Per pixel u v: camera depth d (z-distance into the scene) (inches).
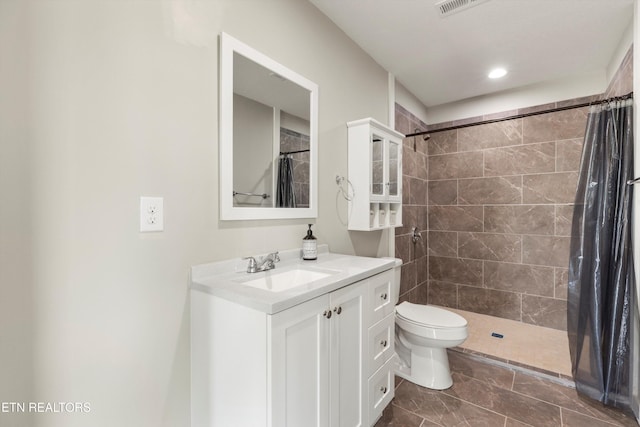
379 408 59.1
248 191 54.6
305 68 66.9
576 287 75.5
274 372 36.1
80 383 36.0
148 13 41.5
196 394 45.5
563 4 68.0
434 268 133.6
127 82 39.4
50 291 33.7
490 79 107.1
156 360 42.8
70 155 34.9
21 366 32.0
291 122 63.0
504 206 118.2
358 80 85.3
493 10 70.3
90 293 36.6
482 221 122.7
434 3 68.4
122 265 39.3
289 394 38.5
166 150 43.4
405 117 114.8
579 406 68.5
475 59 93.1
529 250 113.7
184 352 45.9
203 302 44.1
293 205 63.6
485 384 77.5
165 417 43.9
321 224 72.0
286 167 62.1
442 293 131.9
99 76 37.1
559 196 107.9
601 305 69.5
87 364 36.5
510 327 110.6
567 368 82.3
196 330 45.3
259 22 56.6
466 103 126.4
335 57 76.1
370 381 55.9
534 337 102.2
